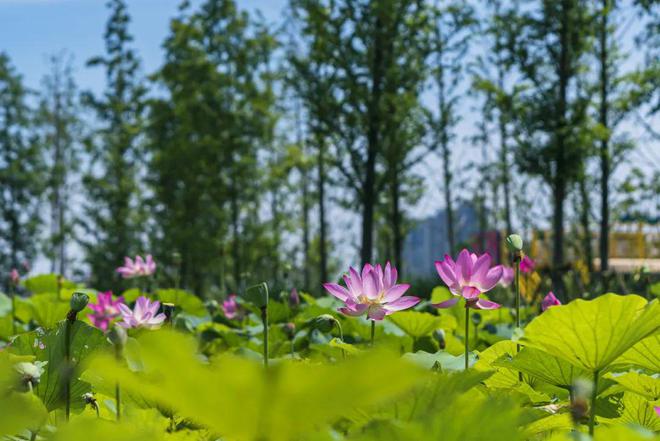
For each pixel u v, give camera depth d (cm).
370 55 2073
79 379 169
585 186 2194
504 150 2217
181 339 78
